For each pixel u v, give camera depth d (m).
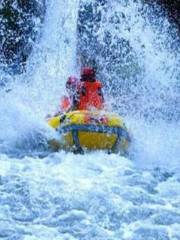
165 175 23.94
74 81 29.33
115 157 25.61
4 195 19.75
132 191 20.92
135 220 18.44
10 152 26.41
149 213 18.97
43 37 46.88
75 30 46.06
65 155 25.64
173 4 49.41
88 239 16.98
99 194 20.17
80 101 29.17
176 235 17.44
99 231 17.52
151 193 21.08
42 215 18.50
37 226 17.70
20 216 18.33
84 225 17.91
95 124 26.77
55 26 46.88
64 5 47.25
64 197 19.72
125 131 27.45
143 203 19.86
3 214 18.36
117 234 17.41
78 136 26.50
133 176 23.03
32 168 23.06
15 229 17.36
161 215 18.84
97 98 29.30
